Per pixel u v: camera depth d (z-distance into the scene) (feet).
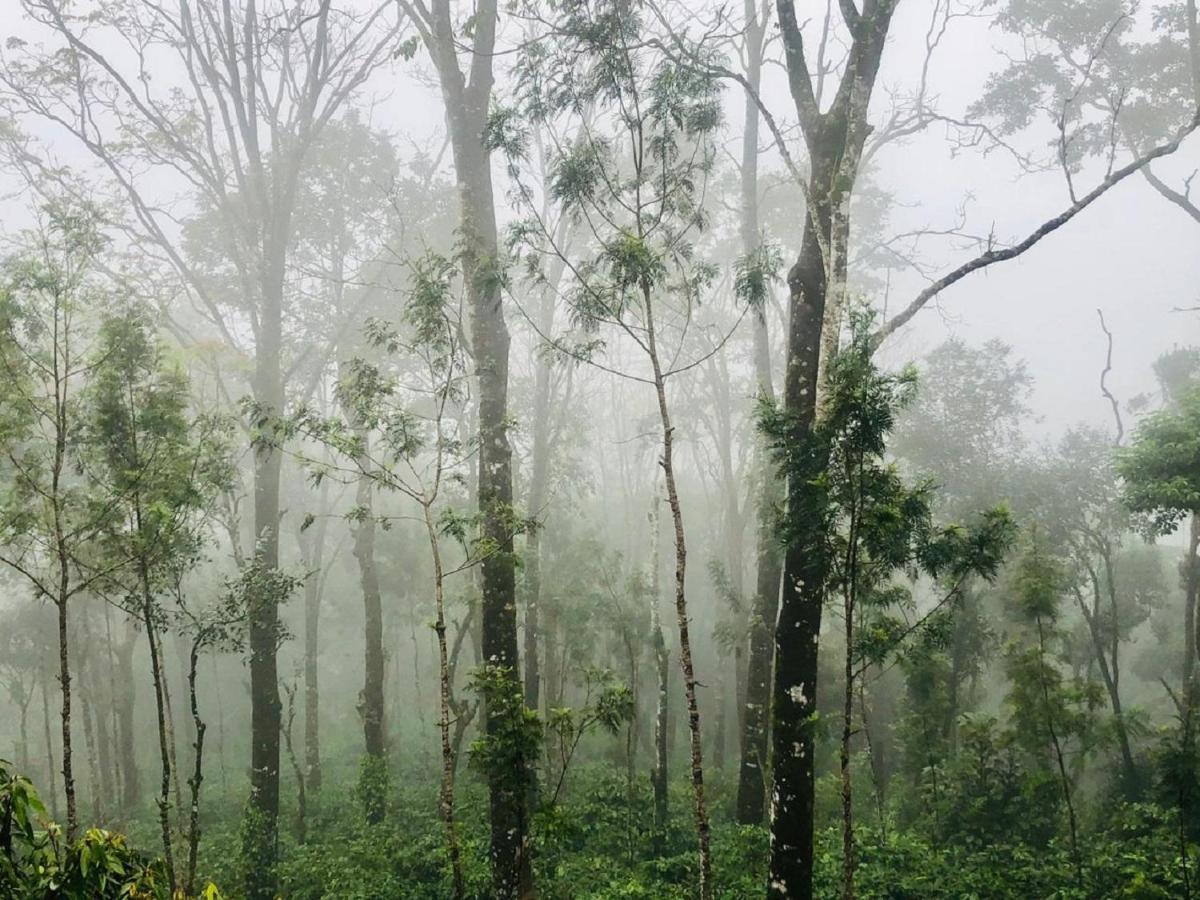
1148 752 46.42
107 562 35.86
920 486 24.31
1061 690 43.14
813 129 31.86
